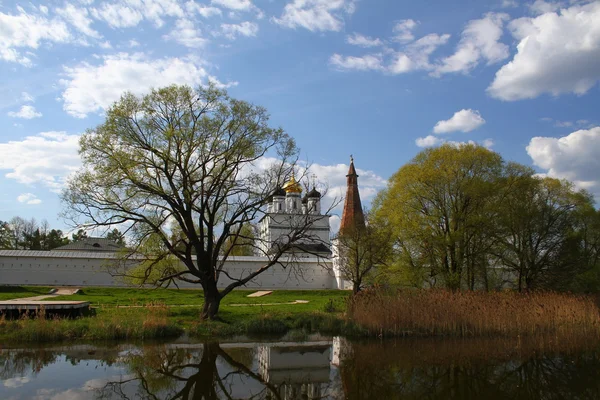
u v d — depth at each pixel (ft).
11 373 48.26
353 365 55.21
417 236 109.70
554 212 122.42
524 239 117.91
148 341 66.95
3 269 161.17
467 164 111.75
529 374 52.03
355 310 82.28
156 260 79.71
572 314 78.79
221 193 79.05
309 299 144.56
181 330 72.84
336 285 205.26
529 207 116.67
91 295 135.13
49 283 164.25
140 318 74.13
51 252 168.25
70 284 165.99
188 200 73.72
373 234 129.90
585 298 89.97
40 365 51.85
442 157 113.29
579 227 130.11
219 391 44.57
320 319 81.00
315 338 72.28
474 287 124.77
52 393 41.81
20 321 67.21
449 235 106.32
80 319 73.10
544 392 45.44
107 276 169.17
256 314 90.68
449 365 55.57
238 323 77.36
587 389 46.57
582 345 68.44
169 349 62.34
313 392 44.50
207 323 75.97
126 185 72.74
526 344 68.85
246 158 77.46
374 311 75.82
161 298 132.46
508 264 120.16
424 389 45.83
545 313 77.71
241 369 52.90
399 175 118.32
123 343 65.00
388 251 127.34
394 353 62.03
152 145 73.20
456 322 75.05
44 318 67.56
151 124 72.79
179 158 72.84
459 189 110.83
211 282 80.38
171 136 71.56
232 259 192.24
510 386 47.37
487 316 75.20
